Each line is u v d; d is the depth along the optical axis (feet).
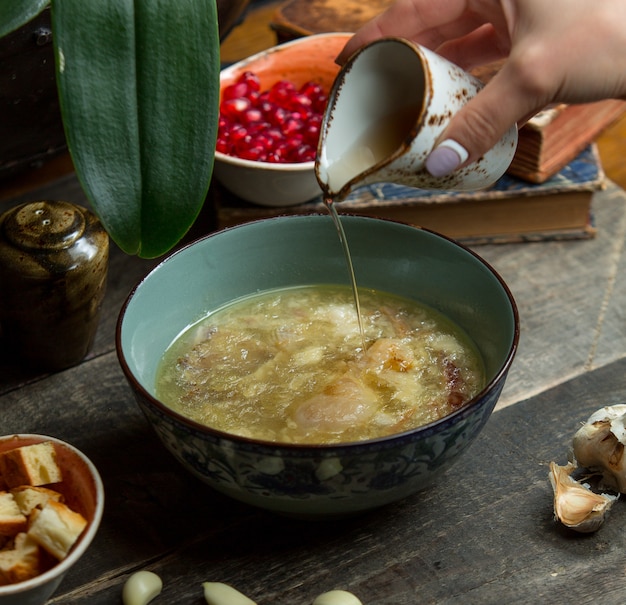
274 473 1.92
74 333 2.45
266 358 2.30
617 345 2.56
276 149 2.78
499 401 2.42
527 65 1.97
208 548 2.12
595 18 1.98
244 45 4.19
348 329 2.36
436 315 2.39
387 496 2.00
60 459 2.05
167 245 2.05
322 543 2.12
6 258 2.32
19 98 2.54
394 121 2.07
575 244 2.89
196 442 1.93
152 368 2.27
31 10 1.93
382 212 2.83
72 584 2.07
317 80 3.06
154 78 1.95
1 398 2.46
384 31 2.34
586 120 2.93
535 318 2.65
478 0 2.25
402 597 2.03
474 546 2.11
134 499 2.22
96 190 1.96
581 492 2.13
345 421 2.11
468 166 2.03
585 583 2.04
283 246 2.44
